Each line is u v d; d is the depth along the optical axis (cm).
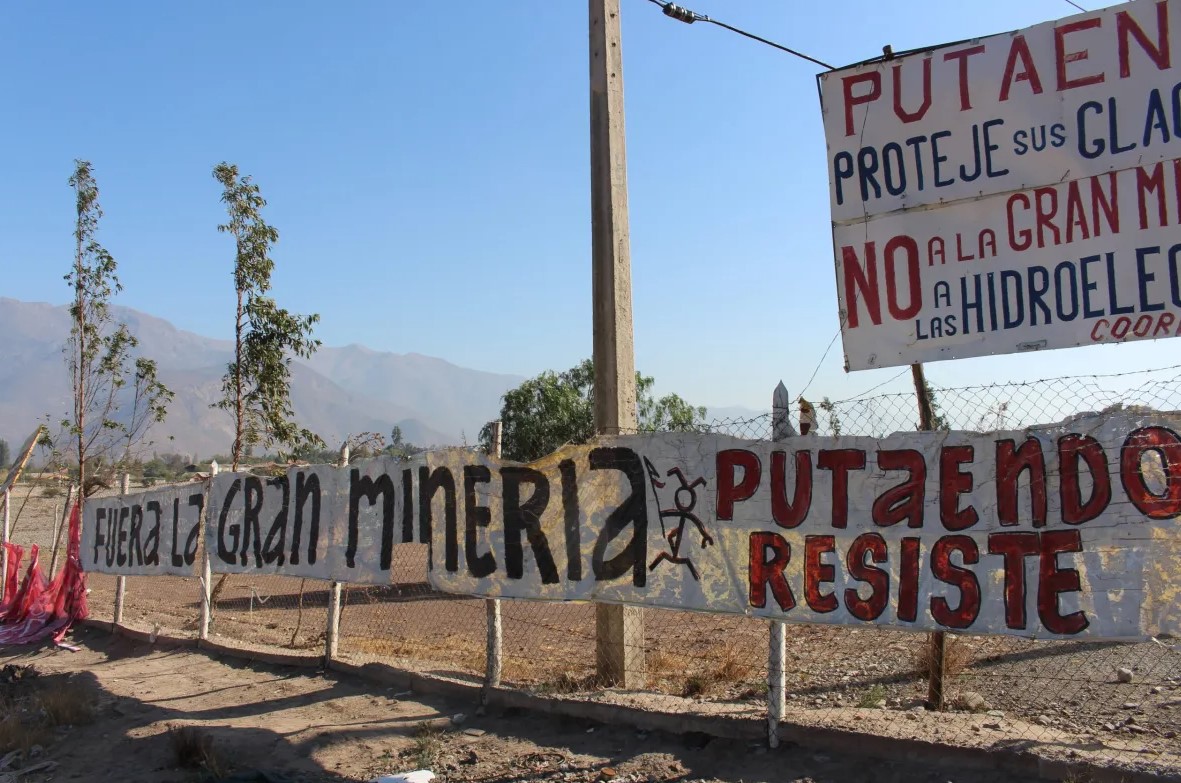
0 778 687
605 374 794
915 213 635
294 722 750
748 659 882
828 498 580
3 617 1391
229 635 1168
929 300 627
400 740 691
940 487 544
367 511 871
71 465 1719
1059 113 589
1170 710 625
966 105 620
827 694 728
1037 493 514
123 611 1452
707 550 627
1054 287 584
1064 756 498
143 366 1703
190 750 670
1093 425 501
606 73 823
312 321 1564
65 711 818
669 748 614
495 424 809
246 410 1531
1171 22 556
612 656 755
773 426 609
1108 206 569
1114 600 488
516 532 731
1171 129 552
